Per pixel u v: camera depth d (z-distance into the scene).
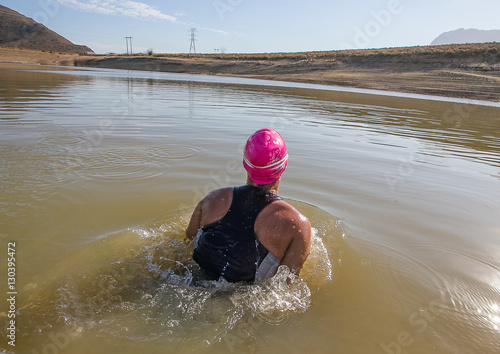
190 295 1.91
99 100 10.47
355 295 2.09
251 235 1.94
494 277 2.40
